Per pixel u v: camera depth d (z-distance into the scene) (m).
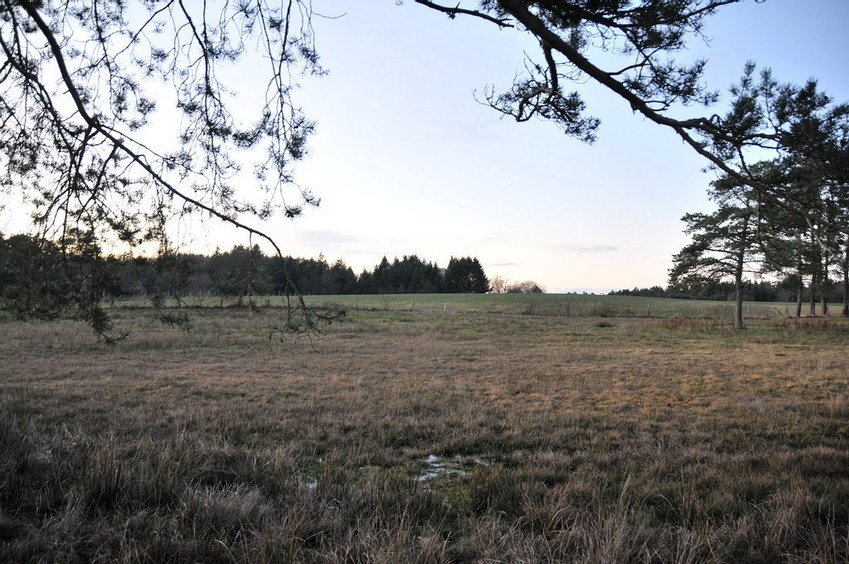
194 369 15.20
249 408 9.70
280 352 19.66
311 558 3.40
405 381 13.54
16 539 3.44
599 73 4.25
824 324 31.30
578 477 5.56
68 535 3.52
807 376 14.73
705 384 13.41
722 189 5.29
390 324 33.16
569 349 22.25
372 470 5.92
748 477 5.50
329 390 12.07
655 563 3.45
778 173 4.57
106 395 10.79
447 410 9.80
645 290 110.88
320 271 103.00
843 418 9.28
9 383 12.16
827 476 5.80
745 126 4.27
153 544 3.34
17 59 4.91
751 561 3.60
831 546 3.62
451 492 5.27
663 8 4.05
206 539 3.62
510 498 4.88
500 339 26.50
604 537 3.61
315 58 4.78
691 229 32.84
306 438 7.43
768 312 54.84
